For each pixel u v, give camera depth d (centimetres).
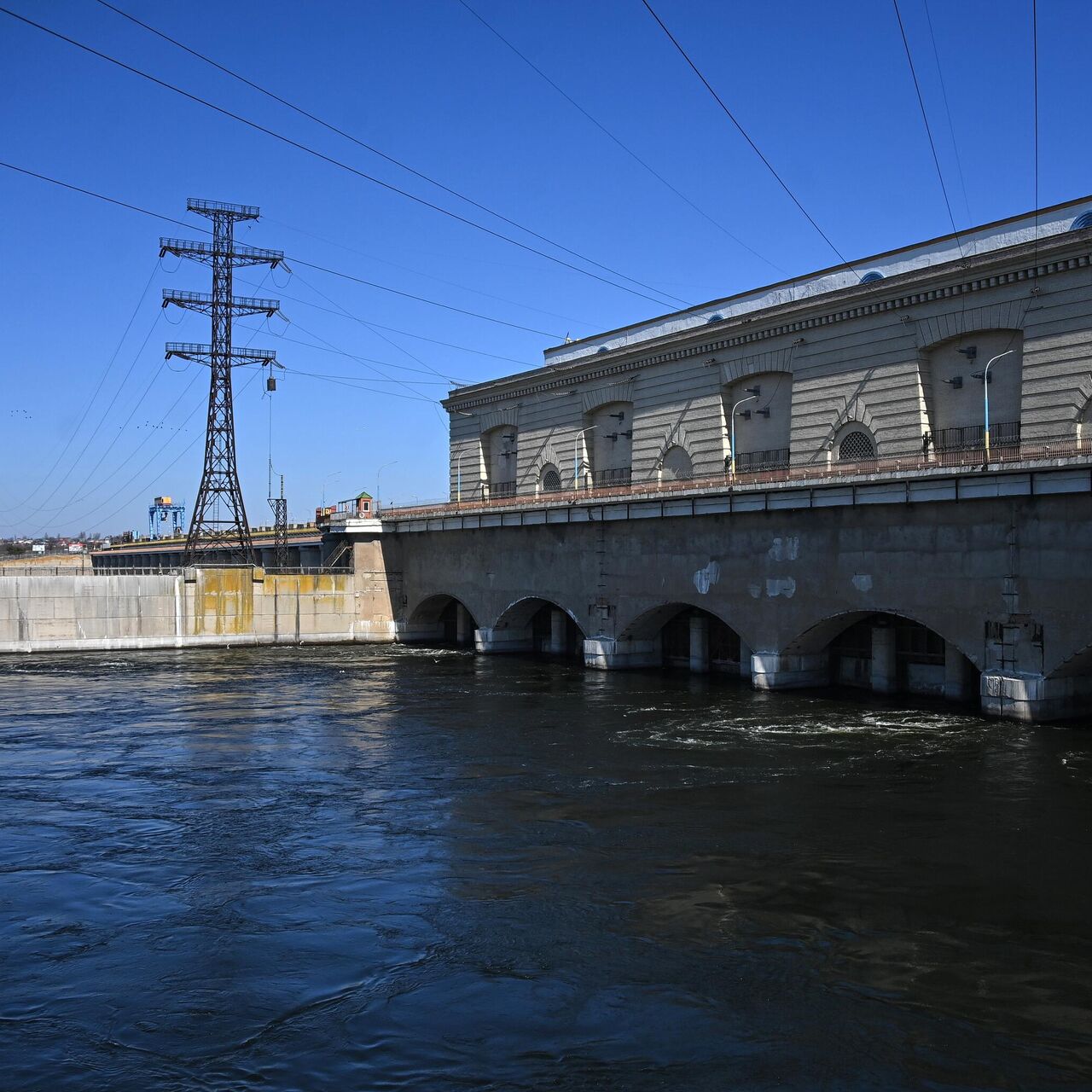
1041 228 4244
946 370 4306
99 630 6244
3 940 1659
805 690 4128
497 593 5775
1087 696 3281
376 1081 1220
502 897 1828
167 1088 1208
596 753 3003
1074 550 3056
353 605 6750
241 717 3756
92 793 2641
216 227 7631
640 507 4647
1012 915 1706
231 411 7694
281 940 1645
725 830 2205
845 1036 1312
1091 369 3712
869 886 1850
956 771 2666
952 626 3400
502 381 6994
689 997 1424
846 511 3744
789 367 4953
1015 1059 1251
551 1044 1302
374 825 2303
